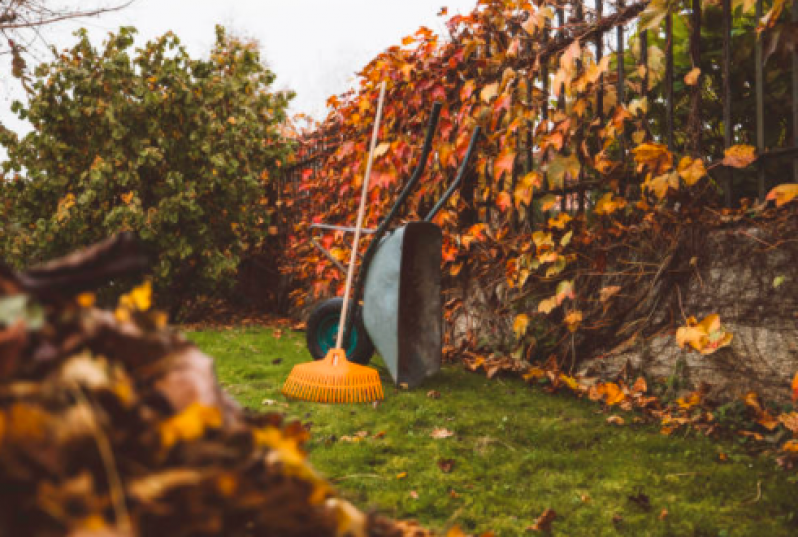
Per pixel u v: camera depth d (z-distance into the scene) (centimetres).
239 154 648
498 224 425
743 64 316
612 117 322
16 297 51
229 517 52
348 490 195
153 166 605
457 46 439
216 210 652
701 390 277
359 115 537
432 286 348
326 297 616
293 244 685
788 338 254
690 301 292
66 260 58
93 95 591
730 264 276
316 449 233
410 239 338
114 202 618
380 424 268
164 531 48
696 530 171
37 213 613
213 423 50
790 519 175
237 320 705
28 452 43
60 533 42
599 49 345
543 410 294
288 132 804
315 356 384
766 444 240
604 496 195
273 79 693
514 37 396
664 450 238
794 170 259
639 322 315
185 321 685
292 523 56
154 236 602
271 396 311
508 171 376
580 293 347
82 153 608
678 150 336
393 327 325
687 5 323
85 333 54
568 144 355
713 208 293
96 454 46
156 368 56
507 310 396
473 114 420
